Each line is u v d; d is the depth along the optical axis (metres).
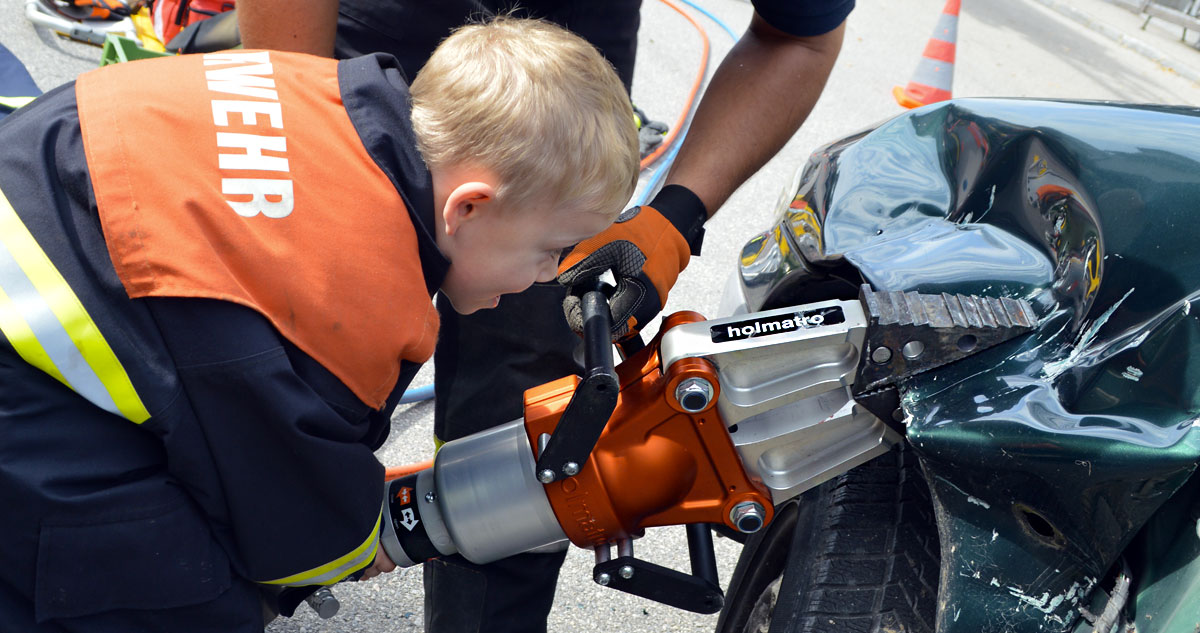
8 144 0.95
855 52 5.56
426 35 1.47
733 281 1.61
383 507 1.18
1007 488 1.01
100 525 0.93
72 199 0.91
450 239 1.00
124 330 0.89
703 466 1.11
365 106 0.96
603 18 1.54
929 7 6.88
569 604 1.85
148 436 0.96
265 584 1.16
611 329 1.11
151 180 0.88
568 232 1.02
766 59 1.50
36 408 0.90
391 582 1.85
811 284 1.38
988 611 1.03
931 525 1.19
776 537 1.40
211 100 0.93
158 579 0.98
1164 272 1.00
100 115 0.92
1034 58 6.34
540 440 1.10
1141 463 0.92
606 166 0.98
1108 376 0.99
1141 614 0.95
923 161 1.34
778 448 1.13
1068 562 1.01
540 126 0.93
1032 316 1.06
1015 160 1.22
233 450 0.94
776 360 1.06
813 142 4.18
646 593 1.16
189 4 3.28
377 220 0.93
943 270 1.13
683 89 4.39
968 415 1.01
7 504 0.91
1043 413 0.99
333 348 0.94
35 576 0.95
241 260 0.89
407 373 1.07
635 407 1.08
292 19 1.24
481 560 1.18
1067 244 1.10
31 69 3.31
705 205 1.36
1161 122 1.14
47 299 0.88
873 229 1.29
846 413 1.09
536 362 1.50
